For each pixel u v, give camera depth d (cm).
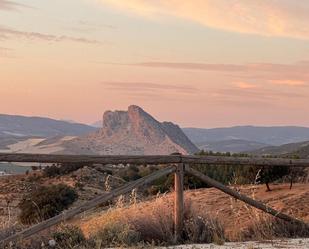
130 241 860
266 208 1016
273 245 876
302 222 1024
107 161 830
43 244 785
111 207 1030
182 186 919
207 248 836
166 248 833
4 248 760
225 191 983
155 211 940
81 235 838
